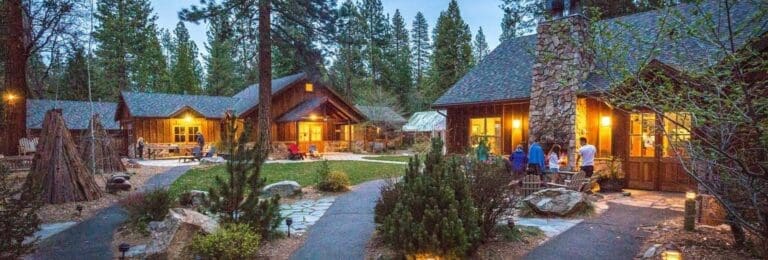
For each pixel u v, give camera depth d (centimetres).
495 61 1830
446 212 564
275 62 4344
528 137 1466
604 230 744
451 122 1728
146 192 852
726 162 515
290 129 2953
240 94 3403
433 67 4741
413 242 557
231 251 565
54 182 1010
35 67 2509
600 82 1238
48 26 1755
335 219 862
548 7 1371
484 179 666
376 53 4888
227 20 2234
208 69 4928
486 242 642
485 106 1609
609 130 1305
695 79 475
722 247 604
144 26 4319
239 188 672
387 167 1903
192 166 1947
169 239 584
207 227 629
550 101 1327
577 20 1273
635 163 1251
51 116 1047
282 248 659
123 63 4016
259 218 679
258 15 2242
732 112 445
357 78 4681
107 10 3988
